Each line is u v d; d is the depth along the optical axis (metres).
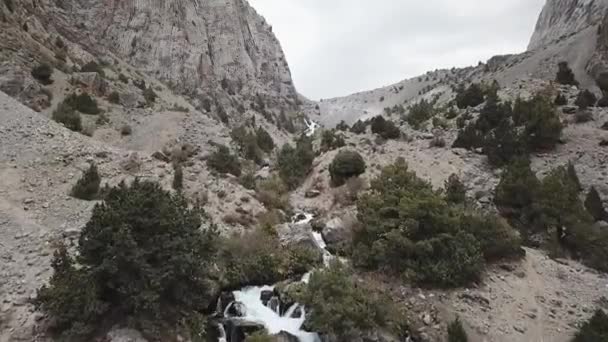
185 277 14.82
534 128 35.62
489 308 18.12
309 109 188.38
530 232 24.83
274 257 20.03
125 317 13.83
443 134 42.94
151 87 63.47
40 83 39.84
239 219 23.77
